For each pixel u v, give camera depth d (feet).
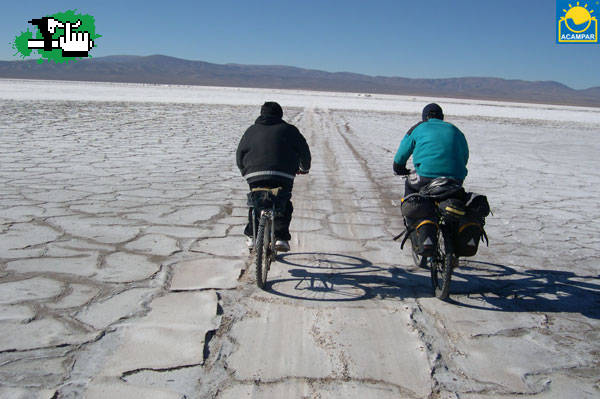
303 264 16.22
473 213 12.92
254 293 13.60
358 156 44.14
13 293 12.78
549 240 20.08
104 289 13.33
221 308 12.54
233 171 32.55
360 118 97.91
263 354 10.47
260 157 14.11
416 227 13.38
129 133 52.16
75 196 23.68
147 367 9.75
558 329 12.29
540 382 9.92
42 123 57.57
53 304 12.27
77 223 19.26
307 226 20.80
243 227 19.79
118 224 19.40
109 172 30.22
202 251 16.74
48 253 15.84
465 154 14.30
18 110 73.15
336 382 9.59
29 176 27.89
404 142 14.92
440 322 12.40
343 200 26.05
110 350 10.29
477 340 11.56
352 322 12.13
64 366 9.64
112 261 15.42
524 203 27.09
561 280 15.71
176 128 59.72
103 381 9.22
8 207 21.11
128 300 12.71
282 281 14.61
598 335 12.05
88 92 153.28
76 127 55.36
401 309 13.00
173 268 15.07
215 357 10.25
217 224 20.03
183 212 21.70
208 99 144.15
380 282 14.90
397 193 28.35
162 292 13.32
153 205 22.67
